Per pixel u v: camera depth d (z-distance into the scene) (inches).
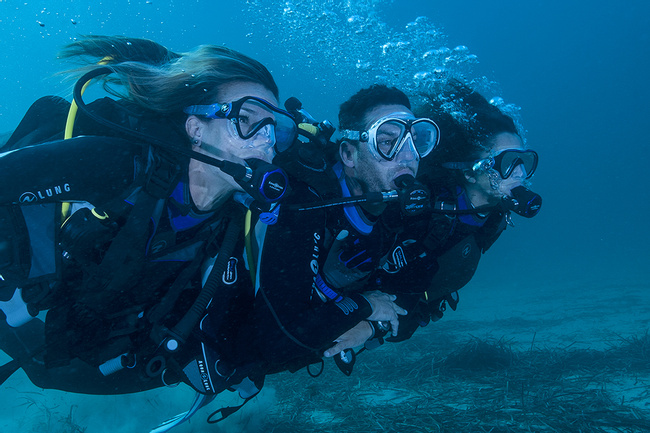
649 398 140.7
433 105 104.7
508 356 209.8
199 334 69.8
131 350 68.4
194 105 66.9
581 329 294.7
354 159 86.3
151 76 68.5
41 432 171.9
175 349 63.7
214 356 70.3
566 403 138.7
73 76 73.3
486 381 176.4
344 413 153.2
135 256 61.9
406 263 94.3
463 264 103.0
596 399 140.9
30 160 56.4
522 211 97.5
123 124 67.5
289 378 208.8
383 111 84.8
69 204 65.3
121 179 60.4
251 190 62.2
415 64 137.1
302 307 69.2
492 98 120.9
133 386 77.5
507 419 131.0
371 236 85.4
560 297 512.1
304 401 171.3
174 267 69.3
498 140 98.6
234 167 62.1
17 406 202.1
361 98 88.1
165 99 66.4
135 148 63.1
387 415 143.7
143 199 62.1
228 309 74.5
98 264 62.1
